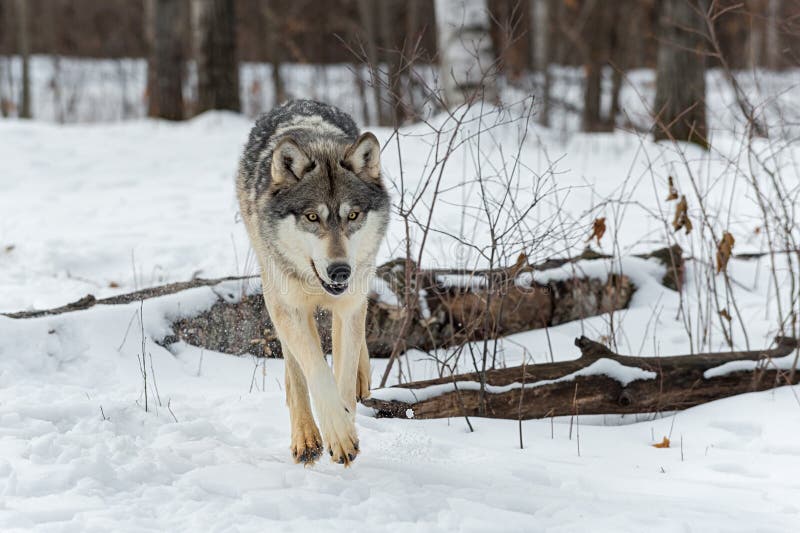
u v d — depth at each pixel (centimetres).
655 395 743
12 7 4091
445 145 1627
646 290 1023
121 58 4241
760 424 700
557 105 2664
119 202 1540
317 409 597
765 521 514
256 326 866
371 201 655
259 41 3847
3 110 3203
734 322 956
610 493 562
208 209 1480
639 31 3216
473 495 552
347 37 3597
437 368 791
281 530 484
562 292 965
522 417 725
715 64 2705
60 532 464
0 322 769
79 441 597
